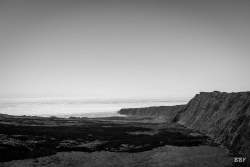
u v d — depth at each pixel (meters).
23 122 103.31
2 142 52.12
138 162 49.81
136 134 80.69
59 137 68.25
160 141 69.19
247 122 61.66
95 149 57.97
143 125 110.81
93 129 89.31
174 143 67.00
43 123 104.69
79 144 61.94
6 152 47.88
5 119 112.06
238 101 79.12
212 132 79.88
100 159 50.66
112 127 98.25
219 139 69.81
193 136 77.62
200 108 109.94
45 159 47.97
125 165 47.75
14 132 69.69
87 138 69.81
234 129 65.69
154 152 57.59
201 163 48.94
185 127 104.44
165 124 117.06
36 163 45.47
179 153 56.75
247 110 67.19
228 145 62.19
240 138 59.59
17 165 43.72
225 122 75.06
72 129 86.56
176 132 86.62
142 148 60.66
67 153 53.00
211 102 102.31
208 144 66.19
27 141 59.16
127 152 56.97
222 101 92.94
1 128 75.00
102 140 68.44
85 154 53.25
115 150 58.19
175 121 128.25
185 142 68.06
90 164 47.25
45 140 62.81
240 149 55.66
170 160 51.22
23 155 48.53
